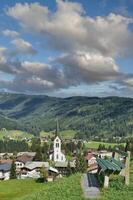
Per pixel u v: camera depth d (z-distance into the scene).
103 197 31.67
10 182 138.12
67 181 47.97
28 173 192.50
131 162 59.06
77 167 154.12
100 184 39.34
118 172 39.19
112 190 33.84
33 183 134.75
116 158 52.16
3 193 108.00
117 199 30.31
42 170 148.12
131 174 42.34
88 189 37.53
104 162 43.44
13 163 175.12
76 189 38.44
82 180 46.72
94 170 104.25
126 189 33.66
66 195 35.94
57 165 190.88
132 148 182.25
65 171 177.12
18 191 112.50
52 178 143.12
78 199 32.41
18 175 186.75
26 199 40.62
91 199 31.73
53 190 41.38
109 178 37.91
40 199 37.62
